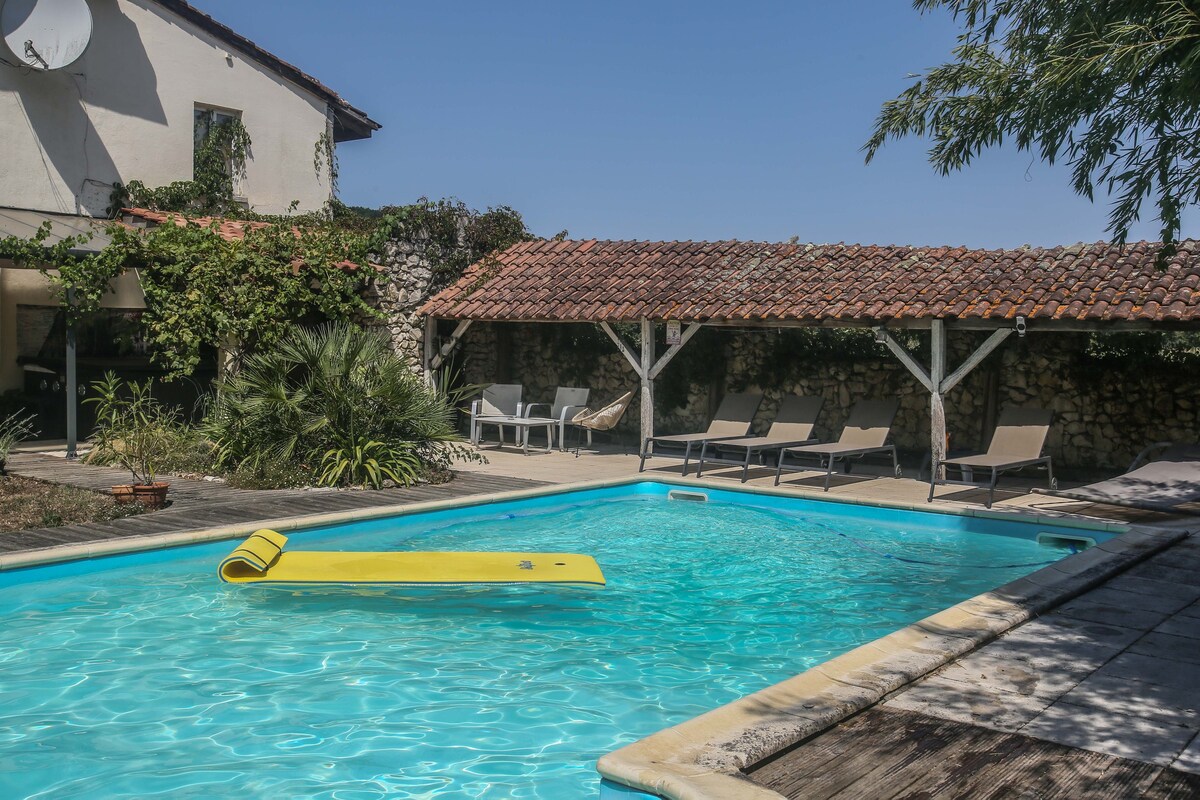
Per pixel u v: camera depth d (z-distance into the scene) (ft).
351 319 51.72
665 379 54.08
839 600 24.47
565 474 41.42
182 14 56.29
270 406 37.17
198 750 15.24
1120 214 21.85
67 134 51.78
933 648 16.53
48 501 30.37
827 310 39.96
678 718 16.71
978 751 12.58
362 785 14.08
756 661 19.79
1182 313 33.65
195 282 45.06
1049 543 30.53
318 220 58.08
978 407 46.57
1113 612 19.53
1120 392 43.04
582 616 22.88
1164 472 36.17
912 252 45.14
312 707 17.02
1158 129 20.84
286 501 32.35
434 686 18.13
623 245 54.34
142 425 37.42
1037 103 22.47
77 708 16.83
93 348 46.42
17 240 40.24
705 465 45.21
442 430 39.27
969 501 35.09
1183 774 11.93
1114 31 19.81
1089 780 11.74
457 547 29.81
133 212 52.16
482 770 14.60
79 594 23.52
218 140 58.18
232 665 19.03
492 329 58.29
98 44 52.85
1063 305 36.09
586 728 16.24
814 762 12.20
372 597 23.88
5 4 49.08
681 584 25.88
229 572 23.98
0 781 14.10
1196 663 16.24
